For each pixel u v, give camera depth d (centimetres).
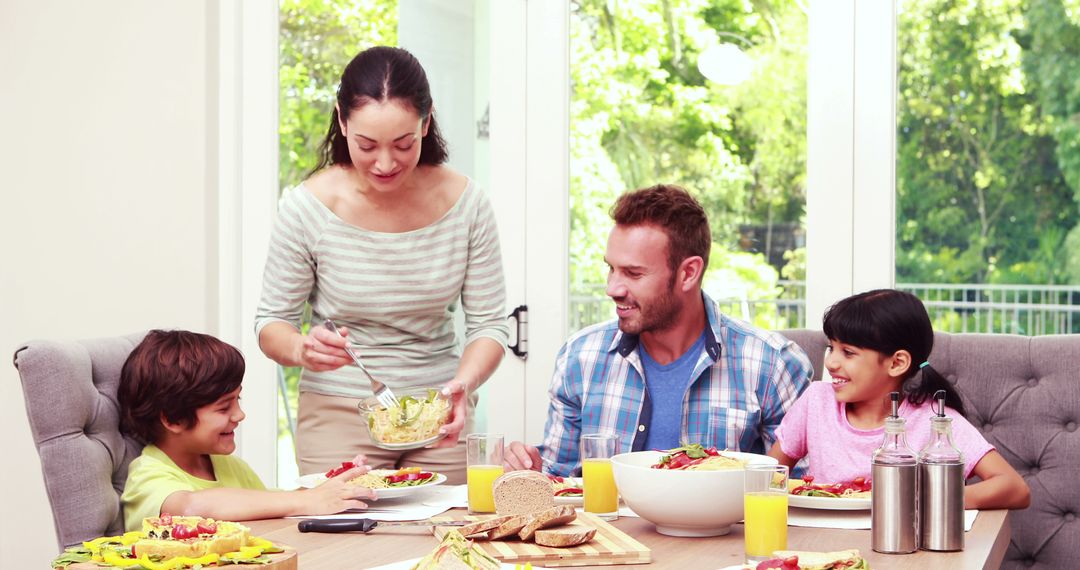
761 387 202
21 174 335
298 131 331
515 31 305
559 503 164
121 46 328
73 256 330
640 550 129
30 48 334
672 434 200
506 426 306
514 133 306
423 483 172
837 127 275
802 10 279
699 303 200
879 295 192
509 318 306
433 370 220
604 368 207
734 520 143
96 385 183
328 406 216
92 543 120
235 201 329
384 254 209
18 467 331
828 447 194
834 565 110
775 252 283
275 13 329
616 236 192
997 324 265
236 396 185
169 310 325
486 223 218
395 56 193
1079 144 257
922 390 192
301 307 217
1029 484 215
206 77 323
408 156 194
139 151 327
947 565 128
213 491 160
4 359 334
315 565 126
